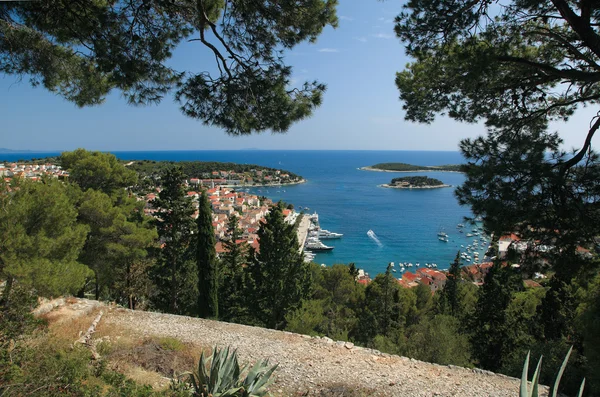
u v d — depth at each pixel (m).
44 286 10.56
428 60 7.42
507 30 6.50
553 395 3.49
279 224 22.56
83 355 6.93
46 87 6.25
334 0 6.19
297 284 23.20
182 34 6.68
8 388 4.69
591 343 9.83
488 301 20.77
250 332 11.55
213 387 6.34
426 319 24.53
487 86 7.28
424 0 6.23
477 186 5.59
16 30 5.20
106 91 6.95
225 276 27.48
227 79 6.16
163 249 23.72
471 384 8.91
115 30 5.75
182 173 23.45
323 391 8.09
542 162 5.50
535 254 5.73
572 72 6.12
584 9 5.56
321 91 6.32
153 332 10.95
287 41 6.44
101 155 20.59
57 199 12.09
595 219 5.14
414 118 8.85
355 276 47.41
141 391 5.82
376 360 9.95
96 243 17.66
